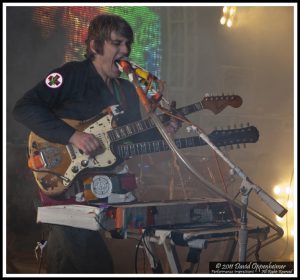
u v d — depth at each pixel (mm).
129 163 5469
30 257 5371
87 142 3332
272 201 2822
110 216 2896
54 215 3127
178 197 5270
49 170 3406
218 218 3123
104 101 3568
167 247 2787
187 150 6980
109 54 3506
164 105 3348
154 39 8125
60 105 3537
